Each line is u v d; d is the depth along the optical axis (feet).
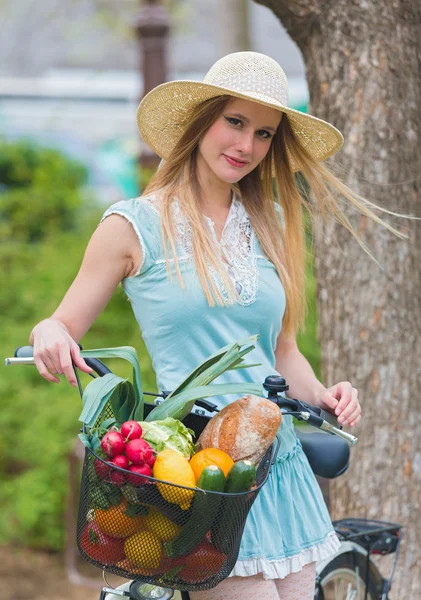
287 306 9.33
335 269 12.18
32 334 8.06
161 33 26.32
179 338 8.52
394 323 12.05
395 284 11.96
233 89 8.50
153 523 6.75
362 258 11.98
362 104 11.59
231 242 8.90
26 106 44.60
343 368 12.32
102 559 6.99
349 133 11.69
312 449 9.55
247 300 8.63
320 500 9.06
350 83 11.60
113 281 8.64
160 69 26.48
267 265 9.07
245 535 8.23
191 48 46.21
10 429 19.19
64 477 18.10
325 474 9.55
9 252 25.57
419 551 12.34
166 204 8.69
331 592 12.25
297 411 8.19
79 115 44.73
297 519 8.76
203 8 46.93
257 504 8.41
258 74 8.60
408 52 11.49
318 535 8.84
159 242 8.54
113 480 6.64
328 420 8.87
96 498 6.83
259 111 8.54
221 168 8.68
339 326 12.28
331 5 11.43
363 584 10.37
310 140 9.48
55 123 44.45
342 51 11.57
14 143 38.60
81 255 23.66
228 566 7.04
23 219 31.73
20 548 18.56
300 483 8.91
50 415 18.57
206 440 7.54
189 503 6.64
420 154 11.75
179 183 8.91
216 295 8.46
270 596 8.31
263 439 7.47
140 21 26.23
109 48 47.91
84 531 7.04
